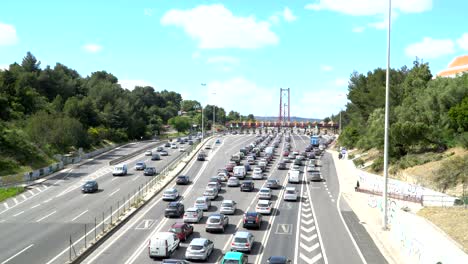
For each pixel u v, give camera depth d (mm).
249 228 46500
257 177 81000
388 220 47875
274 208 57094
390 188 65500
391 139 79375
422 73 104875
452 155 68750
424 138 76062
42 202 60125
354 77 146500
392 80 119750
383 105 111875
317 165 100188
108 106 160125
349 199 63719
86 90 180625
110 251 37969
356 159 99500
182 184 73562
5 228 46031
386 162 46406
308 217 51969
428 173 63188
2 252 37406
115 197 62969
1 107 114188
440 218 44812
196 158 106625
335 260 35750
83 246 38906
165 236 36188
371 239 42344
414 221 44906
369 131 101125
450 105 78188
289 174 78500
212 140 158375
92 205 57812
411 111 84625
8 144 91188
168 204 55062
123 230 45375
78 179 79062
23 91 127000
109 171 88000
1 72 131625
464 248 34531
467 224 41250
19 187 69375
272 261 30234
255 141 151000
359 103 128750
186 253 34938
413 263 34750
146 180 77188
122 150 128250
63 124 115625
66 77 179875
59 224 47625
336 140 161375
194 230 45281
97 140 133625
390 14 47375
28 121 113500
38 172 81312
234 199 62938
